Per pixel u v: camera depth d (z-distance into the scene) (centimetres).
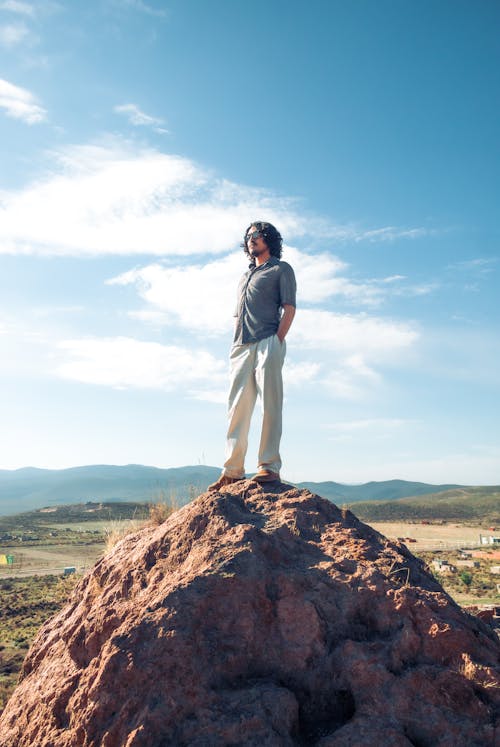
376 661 356
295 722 339
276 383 550
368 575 407
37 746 355
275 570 410
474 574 7250
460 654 359
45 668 432
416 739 325
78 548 13900
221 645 363
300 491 520
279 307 581
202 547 426
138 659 345
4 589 7544
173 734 318
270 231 596
